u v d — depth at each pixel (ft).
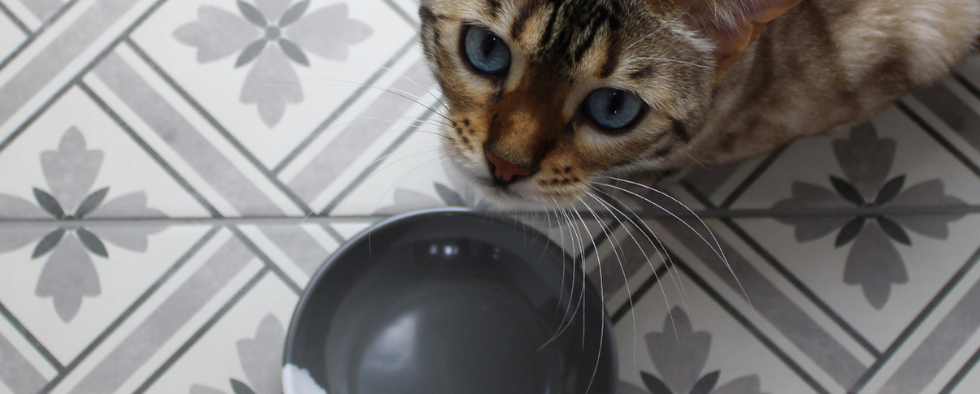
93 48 2.84
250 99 2.82
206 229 2.75
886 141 2.86
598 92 1.83
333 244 2.76
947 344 2.75
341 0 2.86
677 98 1.81
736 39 1.74
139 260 2.72
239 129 2.80
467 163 2.10
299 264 2.74
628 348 2.72
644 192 2.80
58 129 2.79
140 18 2.85
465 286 2.68
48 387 2.64
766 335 2.75
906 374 2.74
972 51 2.64
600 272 2.75
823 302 2.77
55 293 2.70
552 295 2.59
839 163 2.85
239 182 2.77
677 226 2.80
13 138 2.78
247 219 2.76
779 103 2.32
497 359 2.63
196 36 2.85
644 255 2.77
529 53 1.72
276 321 2.70
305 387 2.34
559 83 1.77
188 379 2.66
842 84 2.33
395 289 2.65
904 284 2.79
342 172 2.79
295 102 2.83
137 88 2.82
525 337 2.64
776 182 2.84
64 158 2.77
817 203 2.83
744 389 2.72
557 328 2.59
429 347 2.63
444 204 2.79
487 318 2.66
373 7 2.87
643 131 1.93
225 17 2.86
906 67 2.40
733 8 1.67
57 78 2.81
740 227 2.81
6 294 2.69
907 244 2.81
